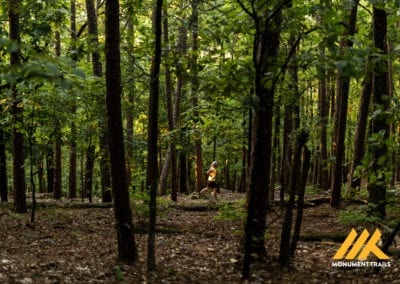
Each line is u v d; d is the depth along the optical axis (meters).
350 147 32.81
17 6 11.21
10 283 5.73
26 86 9.31
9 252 8.25
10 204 16.09
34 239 9.84
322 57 5.64
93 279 6.29
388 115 6.12
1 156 17.45
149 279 6.52
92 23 16.66
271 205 15.30
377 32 10.97
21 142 13.70
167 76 19.11
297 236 7.72
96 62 16.16
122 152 7.32
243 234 8.45
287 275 7.19
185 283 6.50
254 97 5.45
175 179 18.91
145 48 6.80
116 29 7.04
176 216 14.66
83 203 15.95
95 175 31.05
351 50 5.34
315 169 28.67
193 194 21.91
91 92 11.23
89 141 16.48
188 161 31.86
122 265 7.12
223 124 14.91
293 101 9.58
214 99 10.83
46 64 3.89
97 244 9.54
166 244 9.82
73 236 10.41
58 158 21.20
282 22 6.10
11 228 11.00
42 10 11.65
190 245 9.82
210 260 8.16
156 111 6.68
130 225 7.49
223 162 37.53
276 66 5.96
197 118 11.92
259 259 7.75
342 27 5.77
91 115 13.30
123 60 14.18
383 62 5.57
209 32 6.35
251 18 5.92
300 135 7.16
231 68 6.06
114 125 7.21
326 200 15.45
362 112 13.79
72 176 22.75
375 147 6.20
